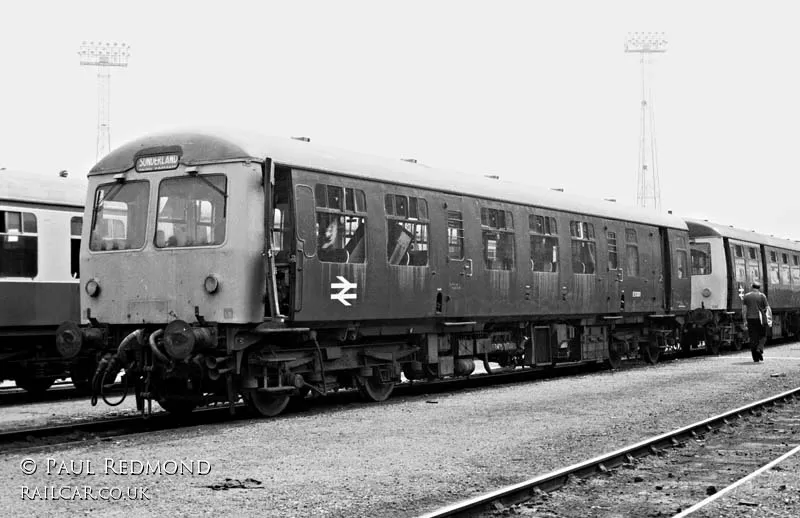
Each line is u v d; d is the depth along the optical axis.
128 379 14.01
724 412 14.87
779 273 36.91
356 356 15.94
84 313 14.53
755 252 34.34
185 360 13.10
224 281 13.40
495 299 18.81
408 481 9.29
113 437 12.02
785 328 39.31
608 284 23.11
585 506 8.36
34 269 17.19
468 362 18.92
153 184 14.08
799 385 19.38
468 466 10.10
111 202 14.45
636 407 15.41
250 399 14.16
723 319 31.62
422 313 16.77
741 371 22.95
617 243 23.75
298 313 13.99
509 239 19.42
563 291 21.22
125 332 14.38
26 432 12.12
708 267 30.86
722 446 11.79
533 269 20.14
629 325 25.30
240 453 10.77
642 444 10.91
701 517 7.89
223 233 13.46
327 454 10.74
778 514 8.03
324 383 14.94
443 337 18.03
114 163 14.44
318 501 8.37
